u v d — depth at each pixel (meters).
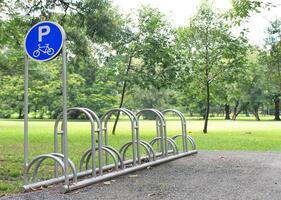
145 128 27.72
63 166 6.12
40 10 15.16
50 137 18.67
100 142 6.92
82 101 45.25
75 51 17.81
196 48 23.58
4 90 40.53
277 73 34.53
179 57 21.61
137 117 8.59
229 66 23.52
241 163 9.20
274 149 12.91
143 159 9.29
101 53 20.61
